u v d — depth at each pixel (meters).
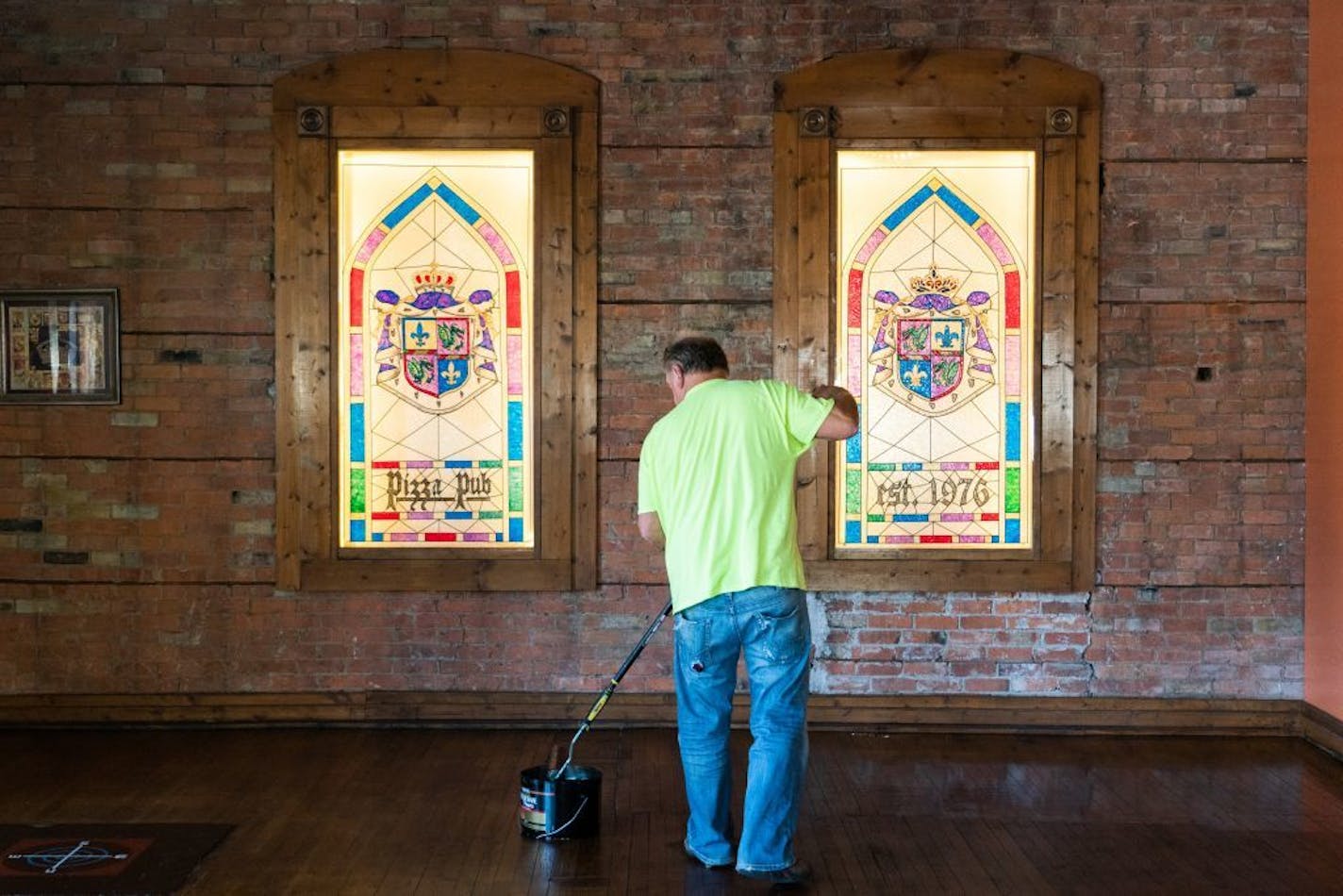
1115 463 4.95
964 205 4.95
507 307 4.96
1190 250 4.94
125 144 4.91
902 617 4.96
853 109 4.92
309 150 4.89
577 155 4.92
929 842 3.67
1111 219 4.94
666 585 4.96
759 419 3.36
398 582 4.93
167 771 4.38
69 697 4.94
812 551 4.95
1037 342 4.93
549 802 3.65
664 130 4.93
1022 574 4.93
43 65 4.89
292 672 4.96
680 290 4.94
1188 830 3.79
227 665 4.96
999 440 4.98
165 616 4.95
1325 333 4.77
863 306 4.96
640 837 3.71
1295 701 4.97
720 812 3.48
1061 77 4.89
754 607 3.28
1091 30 4.92
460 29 4.93
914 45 4.92
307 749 4.66
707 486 3.33
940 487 4.98
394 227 4.95
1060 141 4.90
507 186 4.96
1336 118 4.67
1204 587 4.96
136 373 4.93
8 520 4.94
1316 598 4.86
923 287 4.96
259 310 4.93
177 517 4.94
